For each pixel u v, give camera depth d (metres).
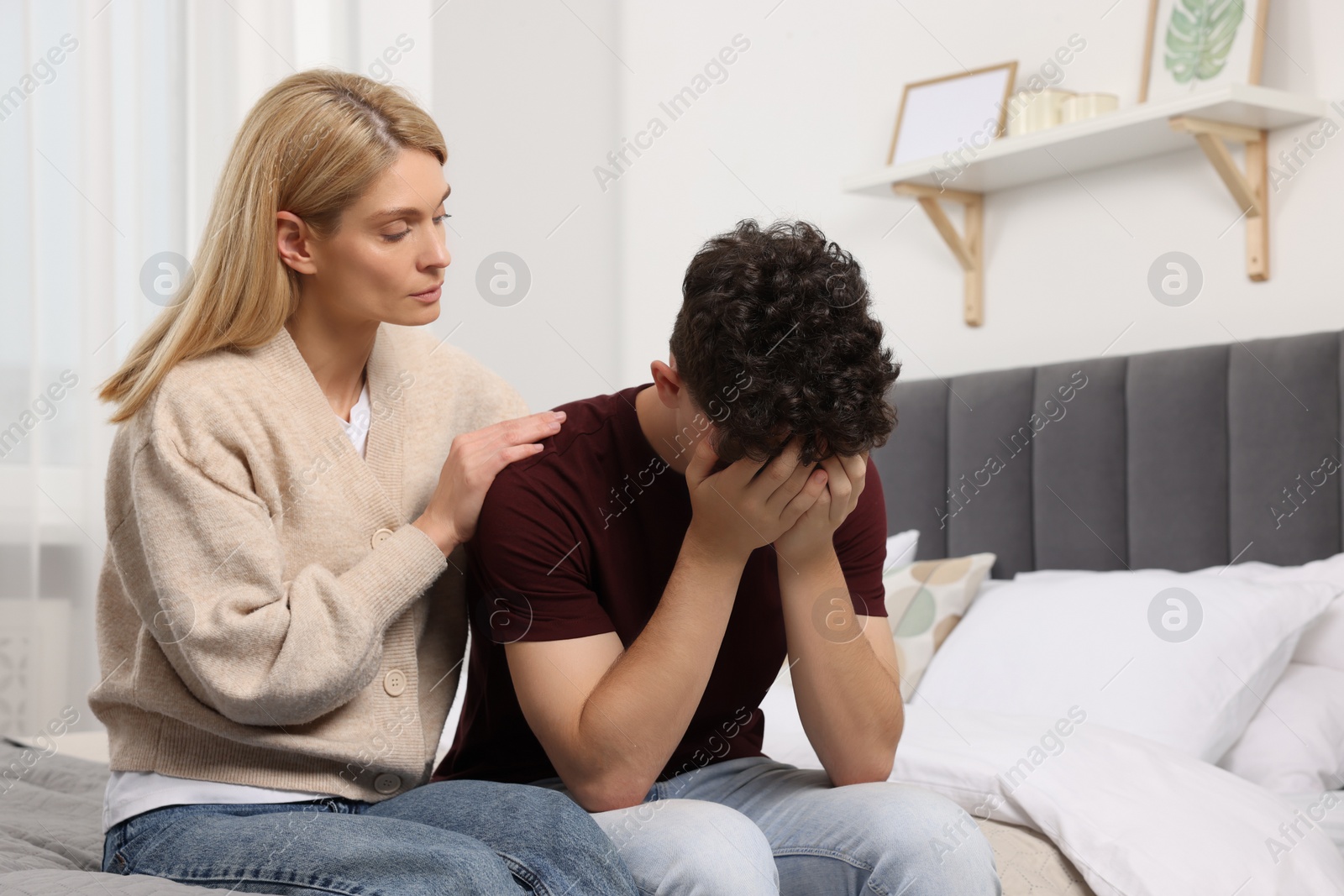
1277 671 1.72
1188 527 2.01
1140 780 1.30
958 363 2.47
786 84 2.77
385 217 1.11
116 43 2.60
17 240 2.48
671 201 3.03
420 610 1.17
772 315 0.95
